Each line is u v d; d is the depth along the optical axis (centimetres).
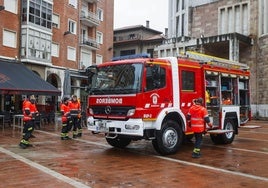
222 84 1432
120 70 1120
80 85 3869
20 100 3050
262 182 795
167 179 803
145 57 1141
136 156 1110
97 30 4359
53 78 3631
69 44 3747
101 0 4462
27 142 1249
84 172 853
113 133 1107
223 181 796
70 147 1281
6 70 2516
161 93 1122
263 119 3622
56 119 2441
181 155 1148
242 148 1344
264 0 3775
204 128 1162
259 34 3791
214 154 1184
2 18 2884
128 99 1071
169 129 1138
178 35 4616
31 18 3098
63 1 3631
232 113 1465
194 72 1259
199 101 1115
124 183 754
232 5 4028
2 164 938
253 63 3806
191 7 4428
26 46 3044
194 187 738
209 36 3900
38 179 775
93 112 1173
